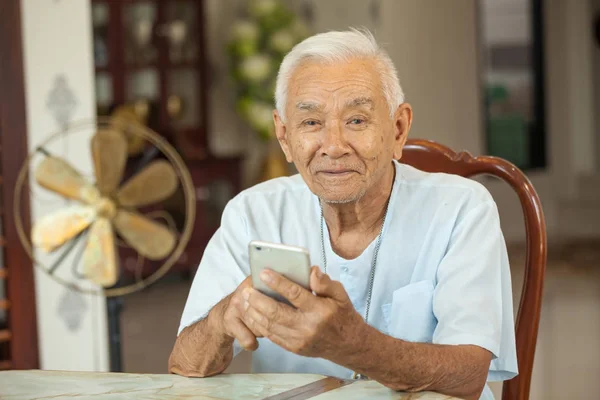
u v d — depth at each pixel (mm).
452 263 1700
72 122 3770
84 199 3225
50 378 1533
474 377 1523
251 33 7414
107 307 3496
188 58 7508
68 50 3756
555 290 6488
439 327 1640
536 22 9320
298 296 1289
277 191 1898
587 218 9109
